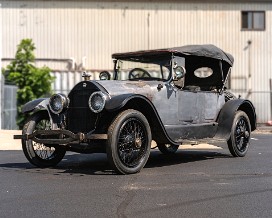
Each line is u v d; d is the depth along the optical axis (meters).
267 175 6.04
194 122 7.40
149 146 6.30
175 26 23.92
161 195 4.77
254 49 24.02
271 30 24.02
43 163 6.80
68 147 6.71
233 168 6.68
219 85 8.39
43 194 4.82
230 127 7.92
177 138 6.96
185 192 4.92
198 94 7.49
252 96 23.88
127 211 4.13
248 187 5.20
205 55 7.76
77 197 4.68
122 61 7.86
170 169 6.57
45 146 6.86
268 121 22.67
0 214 4.04
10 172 6.30
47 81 20.08
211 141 7.41
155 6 23.91
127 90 6.33
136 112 6.13
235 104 8.09
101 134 5.88
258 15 24.08
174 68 7.10
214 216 3.97
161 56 7.28
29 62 20.38
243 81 23.94
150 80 7.14
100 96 5.95
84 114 6.30
